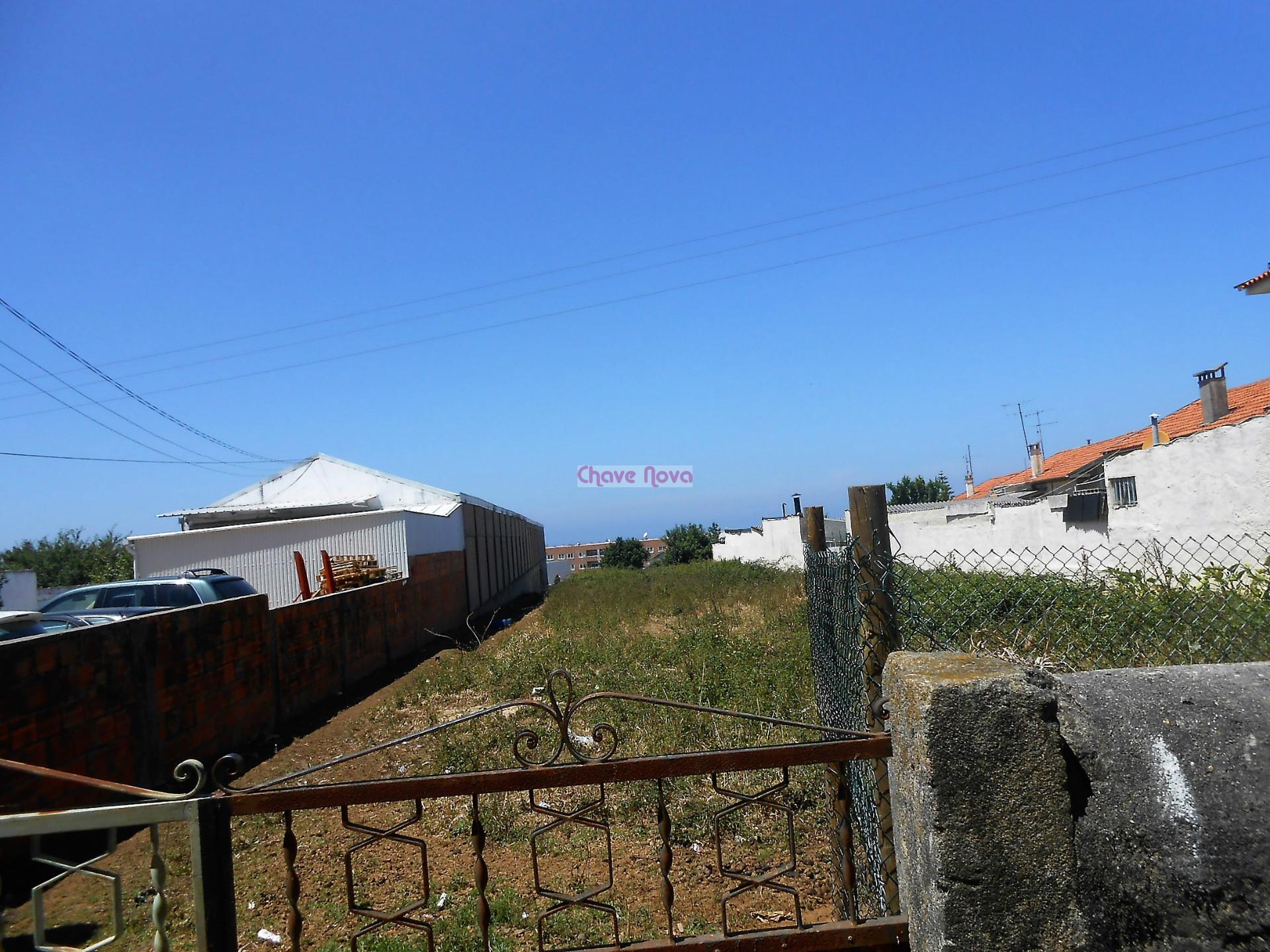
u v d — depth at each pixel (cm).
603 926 380
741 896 404
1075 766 208
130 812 225
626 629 1441
